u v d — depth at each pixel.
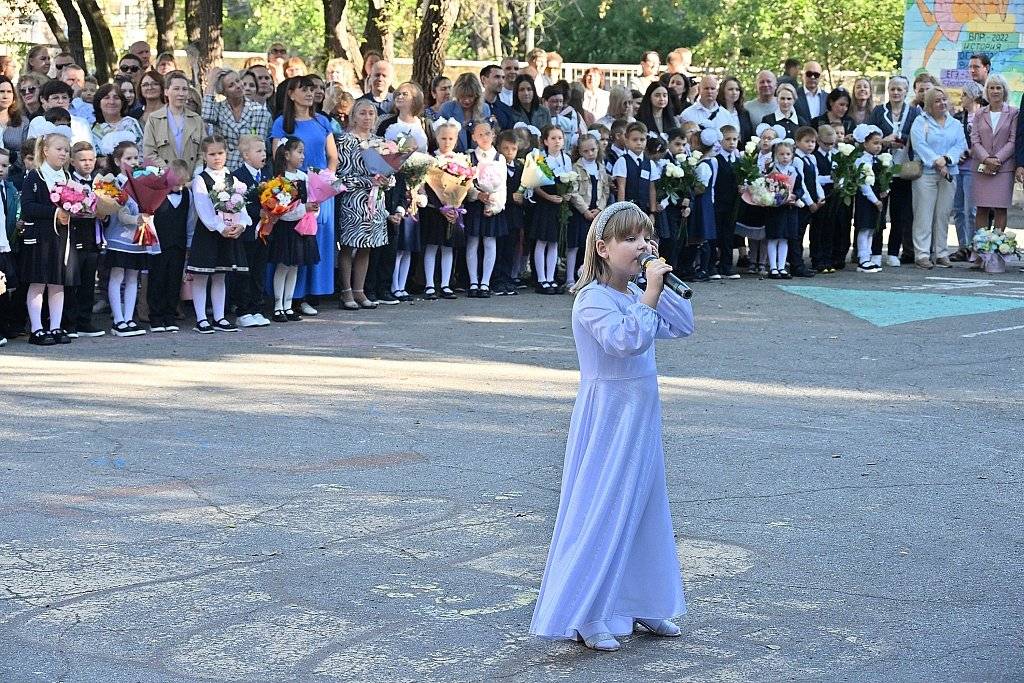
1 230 11.06
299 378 10.30
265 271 13.26
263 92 13.89
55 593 5.72
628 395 5.00
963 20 23.94
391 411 9.20
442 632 5.32
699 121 16.38
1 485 7.32
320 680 4.86
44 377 10.22
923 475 7.67
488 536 6.52
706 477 7.58
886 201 17.23
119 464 7.77
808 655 5.08
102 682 4.82
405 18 22.75
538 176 14.45
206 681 4.84
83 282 11.91
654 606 5.12
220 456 7.97
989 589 5.82
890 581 5.91
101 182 11.56
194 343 11.78
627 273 5.06
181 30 35.75
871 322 13.12
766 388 10.05
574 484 5.05
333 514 6.85
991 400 9.70
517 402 9.52
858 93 17.55
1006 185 17.16
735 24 38.16
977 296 14.91
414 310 13.74
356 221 13.45
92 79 14.45
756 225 16.23
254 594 5.72
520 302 14.37
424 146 14.02
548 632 5.00
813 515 6.88
